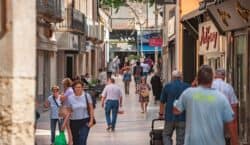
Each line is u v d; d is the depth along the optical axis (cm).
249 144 2044
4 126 715
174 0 4166
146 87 3916
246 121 2103
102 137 2664
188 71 3994
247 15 1931
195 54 3975
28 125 721
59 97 2247
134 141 2519
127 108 4316
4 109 715
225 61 2602
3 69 714
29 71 723
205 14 2869
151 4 5975
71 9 4875
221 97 1030
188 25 3412
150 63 8294
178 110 1058
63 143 1756
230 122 1032
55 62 4581
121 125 3172
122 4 6762
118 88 2914
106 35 10056
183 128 1852
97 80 5288
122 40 11962
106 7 8012
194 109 1027
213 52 2756
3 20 713
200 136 1018
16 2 714
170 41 5222
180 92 1845
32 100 724
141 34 9756
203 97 1027
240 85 2233
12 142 713
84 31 5659
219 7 2239
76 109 1780
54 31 4497
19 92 716
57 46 4688
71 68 5406
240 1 1920
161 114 1917
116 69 8619
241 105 2191
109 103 2905
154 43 6397
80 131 1789
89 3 6812
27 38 722
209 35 2827
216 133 1020
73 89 1817
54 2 3878
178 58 4031
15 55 714
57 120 2252
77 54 5600
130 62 10012
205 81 1042
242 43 2209
